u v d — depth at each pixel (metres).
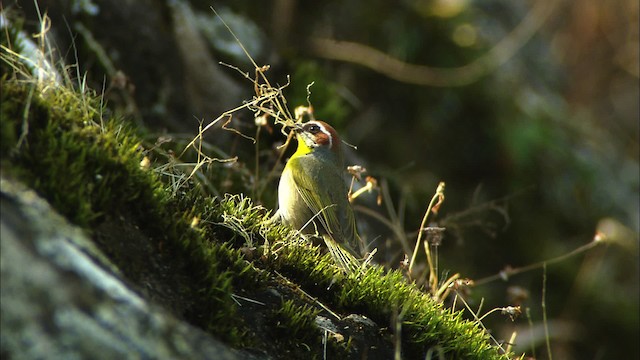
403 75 17.12
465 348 6.47
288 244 6.49
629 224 18.34
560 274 16.98
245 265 5.92
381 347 6.06
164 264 5.24
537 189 17.70
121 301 4.11
